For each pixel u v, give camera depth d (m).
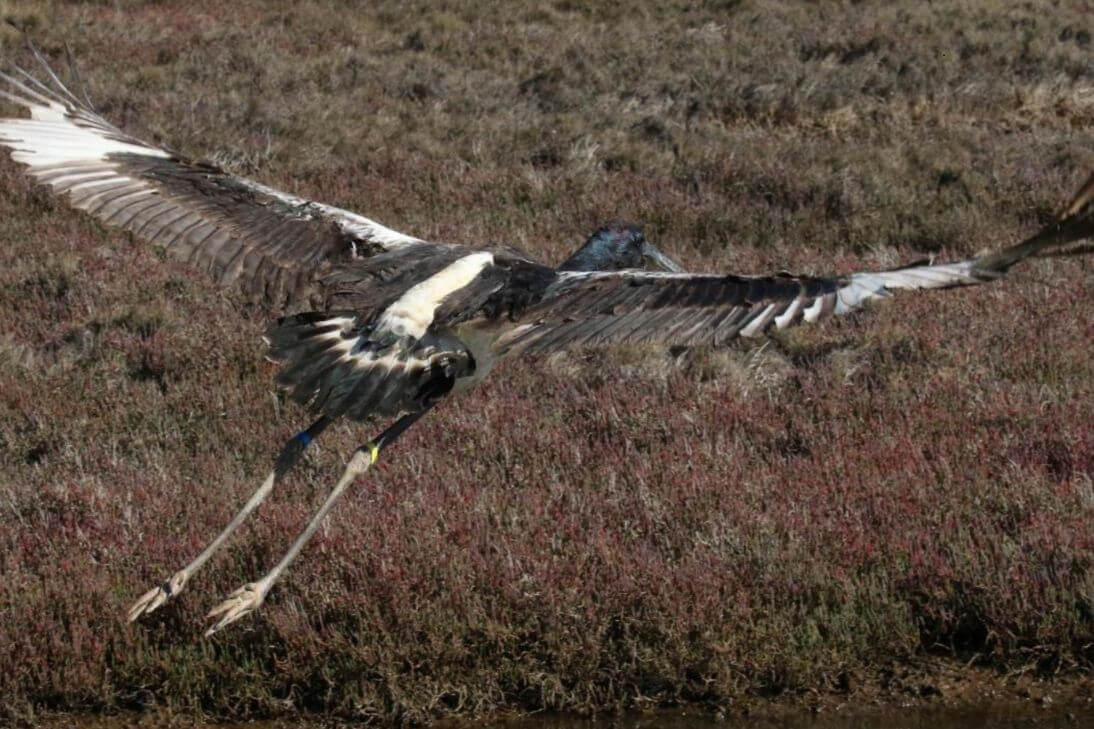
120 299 17.70
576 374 15.84
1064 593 10.94
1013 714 10.32
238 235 7.36
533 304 6.42
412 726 10.28
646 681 10.57
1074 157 24.48
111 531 11.77
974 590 11.17
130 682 10.55
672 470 12.91
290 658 10.48
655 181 23.55
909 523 11.91
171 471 13.18
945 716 10.32
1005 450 13.27
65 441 14.11
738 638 10.67
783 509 12.12
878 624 10.95
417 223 21.19
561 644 10.53
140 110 27.23
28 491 12.70
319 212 7.48
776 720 10.31
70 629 10.70
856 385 15.37
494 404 14.58
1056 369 15.60
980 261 5.21
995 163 24.23
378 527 11.62
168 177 7.38
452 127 27.27
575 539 11.63
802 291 5.65
